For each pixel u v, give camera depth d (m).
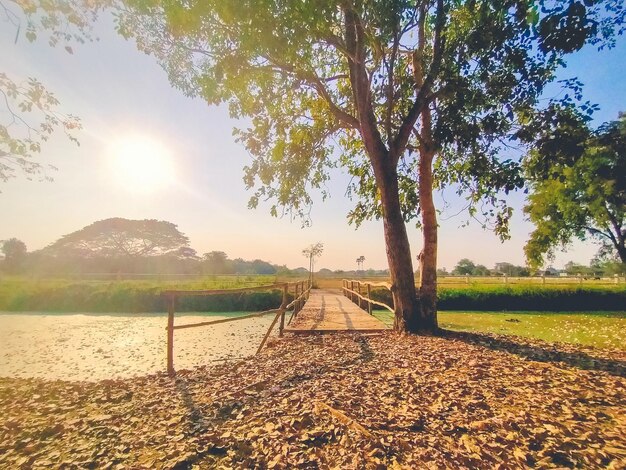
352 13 6.72
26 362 8.91
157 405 4.34
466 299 22.39
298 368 5.62
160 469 2.91
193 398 4.51
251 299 21.64
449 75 7.45
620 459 2.86
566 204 24.67
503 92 7.62
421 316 8.50
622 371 5.37
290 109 10.70
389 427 3.39
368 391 4.38
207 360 8.62
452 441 3.15
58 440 3.53
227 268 65.44
